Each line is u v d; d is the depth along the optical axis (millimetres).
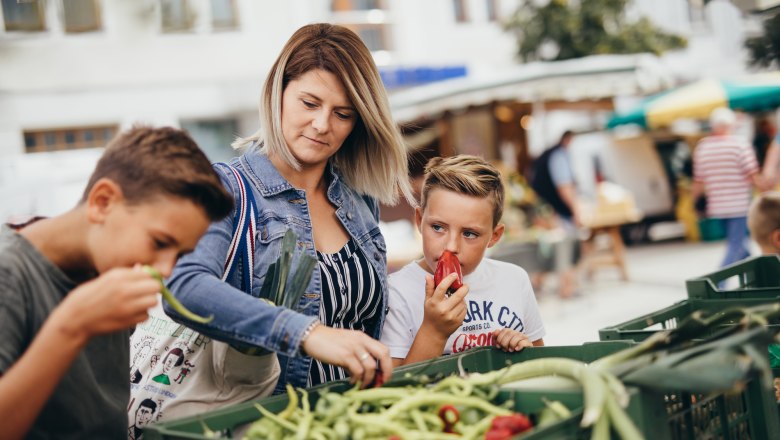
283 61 2475
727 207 9383
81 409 1858
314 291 2469
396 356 2775
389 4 17859
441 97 11867
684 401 1985
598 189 11758
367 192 2770
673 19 22375
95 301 1490
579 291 10430
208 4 15711
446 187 2654
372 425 1692
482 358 2357
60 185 8938
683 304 2977
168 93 15383
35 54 14367
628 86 12734
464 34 19016
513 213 10586
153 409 2270
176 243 1681
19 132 14188
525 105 13172
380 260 2725
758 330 1770
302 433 1667
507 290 2908
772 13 4387
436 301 2365
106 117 14938
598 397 1617
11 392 1486
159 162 1645
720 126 9523
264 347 1967
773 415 2268
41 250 1737
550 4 19312
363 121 2549
